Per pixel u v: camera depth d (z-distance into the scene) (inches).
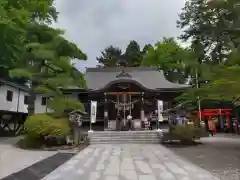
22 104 979.3
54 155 414.3
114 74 1122.7
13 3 578.6
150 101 937.5
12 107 898.7
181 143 596.4
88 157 398.0
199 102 888.3
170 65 1456.7
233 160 357.7
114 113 938.1
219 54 546.6
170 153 440.5
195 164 331.0
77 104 588.7
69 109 614.2
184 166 316.8
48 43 607.5
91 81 1066.7
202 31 557.6
